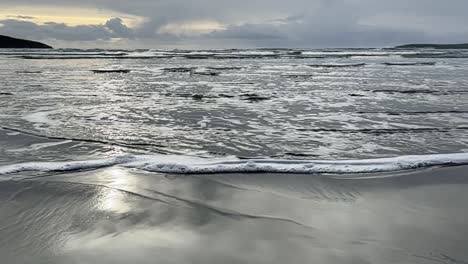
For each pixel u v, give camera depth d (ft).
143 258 14.39
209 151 29.09
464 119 40.75
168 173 23.68
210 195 20.38
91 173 23.59
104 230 16.58
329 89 65.98
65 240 15.74
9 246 15.21
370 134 34.30
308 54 262.06
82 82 76.74
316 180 22.66
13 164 25.35
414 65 137.18
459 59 182.80
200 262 14.15
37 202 19.35
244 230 16.62
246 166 24.49
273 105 49.26
